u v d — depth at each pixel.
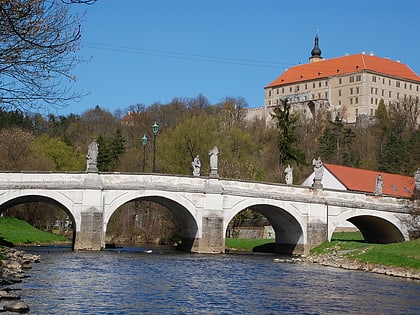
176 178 61.12
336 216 67.19
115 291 29.80
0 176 56.44
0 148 84.00
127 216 91.12
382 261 49.03
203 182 62.22
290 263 53.38
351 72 187.88
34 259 44.31
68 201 57.84
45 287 29.69
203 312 25.17
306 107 192.75
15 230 75.44
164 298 28.36
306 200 65.69
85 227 57.84
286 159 103.00
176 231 83.12
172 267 44.34
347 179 83.25
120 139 110.56
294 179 101.62
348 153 134.62
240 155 97.44
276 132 132.00
